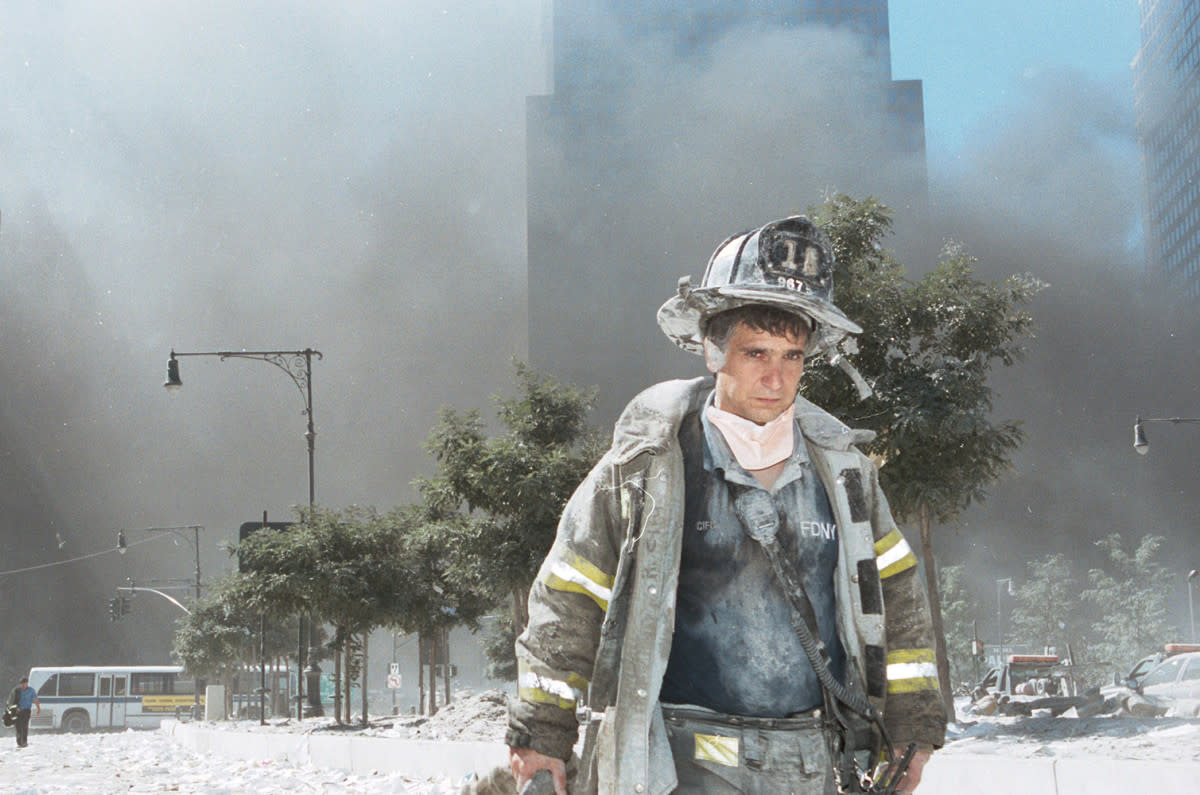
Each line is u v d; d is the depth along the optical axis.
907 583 2.36
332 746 12.91
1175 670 16.14
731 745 2.11
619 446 2.23
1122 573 47.53
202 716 44.72
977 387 14.43
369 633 27.09
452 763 10.38
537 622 2.21
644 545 2.16
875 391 14.66
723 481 2.22
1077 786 6.73
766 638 2.17
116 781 11.76
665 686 2.19
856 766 2.25
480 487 19.66
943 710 2.32
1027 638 52.75
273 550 26.08
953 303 14.86
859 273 15.02
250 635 43.19
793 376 2.25
